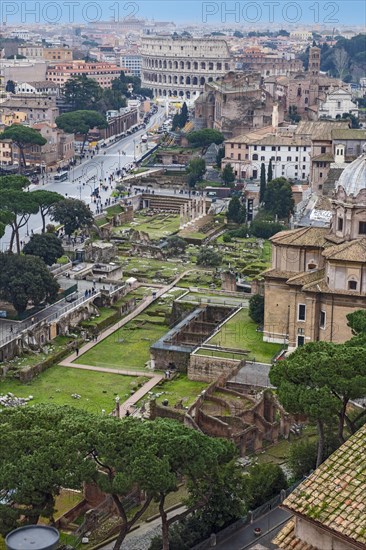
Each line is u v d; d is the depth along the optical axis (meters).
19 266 172.75
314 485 56.16
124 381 154.12
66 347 168.12
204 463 84.75
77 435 84.50
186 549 88.31
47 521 101.69
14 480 83.56
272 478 98.56
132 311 193.38
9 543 52.25
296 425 131.25
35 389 150.25
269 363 149.00
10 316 174.38
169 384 151.38
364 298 143.88
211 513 91.19
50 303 181.62
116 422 86.75
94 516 102.12
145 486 81.25
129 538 98.44
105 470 93.94
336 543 53.91
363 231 151.75
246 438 123.62
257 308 166.12
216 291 197.50
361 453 57.50
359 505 53.84
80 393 148.25
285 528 57.47
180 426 88.69
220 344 157.00
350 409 123.12
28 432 85.94
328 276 146.50
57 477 82.56
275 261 156.38
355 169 153.38
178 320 183.00
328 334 147.75
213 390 139.62
